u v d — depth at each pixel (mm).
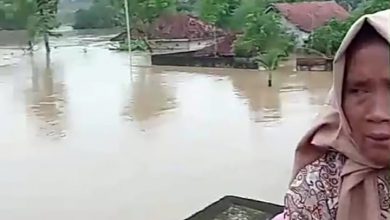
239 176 9320
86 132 13117
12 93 19531
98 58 30203
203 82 21016
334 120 912
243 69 24094
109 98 18031
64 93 19234
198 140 11969
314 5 28266
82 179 9539
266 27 24094
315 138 926
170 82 21328
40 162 10680
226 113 14945
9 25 36906
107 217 7848
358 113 849
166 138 12266
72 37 40750
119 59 29531
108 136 12625
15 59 30234
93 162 10547
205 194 8539
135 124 13898
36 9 35750
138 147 11555
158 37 32562
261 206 6121
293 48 24484
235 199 6324
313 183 918
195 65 26000
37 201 8609
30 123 14406
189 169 9859
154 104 16688
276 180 8953
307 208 917
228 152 10891
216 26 30594
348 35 845
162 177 9484
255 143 11469
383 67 818
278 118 13875
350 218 890
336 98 878
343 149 883
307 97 16859
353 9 28562
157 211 7941
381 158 852
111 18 44812
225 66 25078
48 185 9320
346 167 896
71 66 27109
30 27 35344
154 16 32719
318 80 20172
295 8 27781
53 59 30125
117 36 37406
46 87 20703
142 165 10234
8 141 12477
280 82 20172
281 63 24062
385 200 878
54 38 39344
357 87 850
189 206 8047
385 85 828
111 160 10641
